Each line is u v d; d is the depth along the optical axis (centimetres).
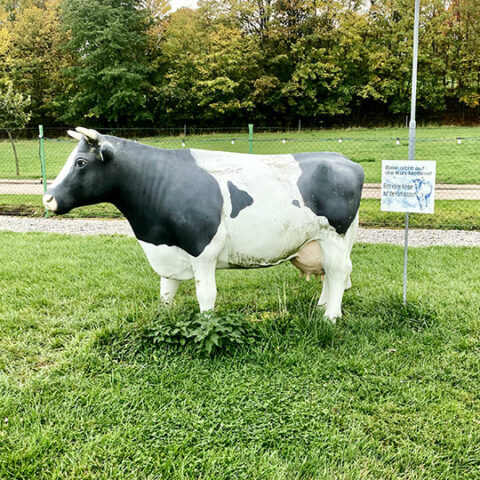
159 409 304
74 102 3788
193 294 521
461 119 3791
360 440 277
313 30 3753
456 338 398
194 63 3691
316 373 345
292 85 3609
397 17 3794
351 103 3906
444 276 570
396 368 356
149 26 3909
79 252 700
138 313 434
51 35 3997
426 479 252
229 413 301
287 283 551
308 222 389
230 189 370
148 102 3919
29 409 300
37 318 449
